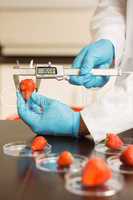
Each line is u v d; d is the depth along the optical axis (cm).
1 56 258
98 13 118
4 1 263
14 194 60
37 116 92
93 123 89
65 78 90
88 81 92
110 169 65
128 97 93
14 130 101
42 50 264
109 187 62
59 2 262
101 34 109
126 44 110
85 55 93
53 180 65
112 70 91
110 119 90
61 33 266
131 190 61
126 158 70
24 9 265
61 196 59
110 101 92
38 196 60
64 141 89
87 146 85
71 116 91
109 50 99
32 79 90
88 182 62
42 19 265
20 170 70
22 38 267
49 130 92
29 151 81
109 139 82
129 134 92
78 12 263
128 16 110
